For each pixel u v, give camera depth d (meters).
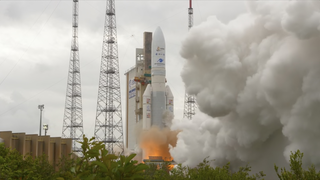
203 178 34.69
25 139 76.00
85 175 16.67
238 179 33.69
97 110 126.38
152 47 113.50
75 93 132.12
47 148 81.19
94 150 17.00
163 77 112.31
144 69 131.62
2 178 28.19
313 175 22.84
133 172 15.76
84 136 17.80
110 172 15.77
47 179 30.98
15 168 30.45
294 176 22.58
